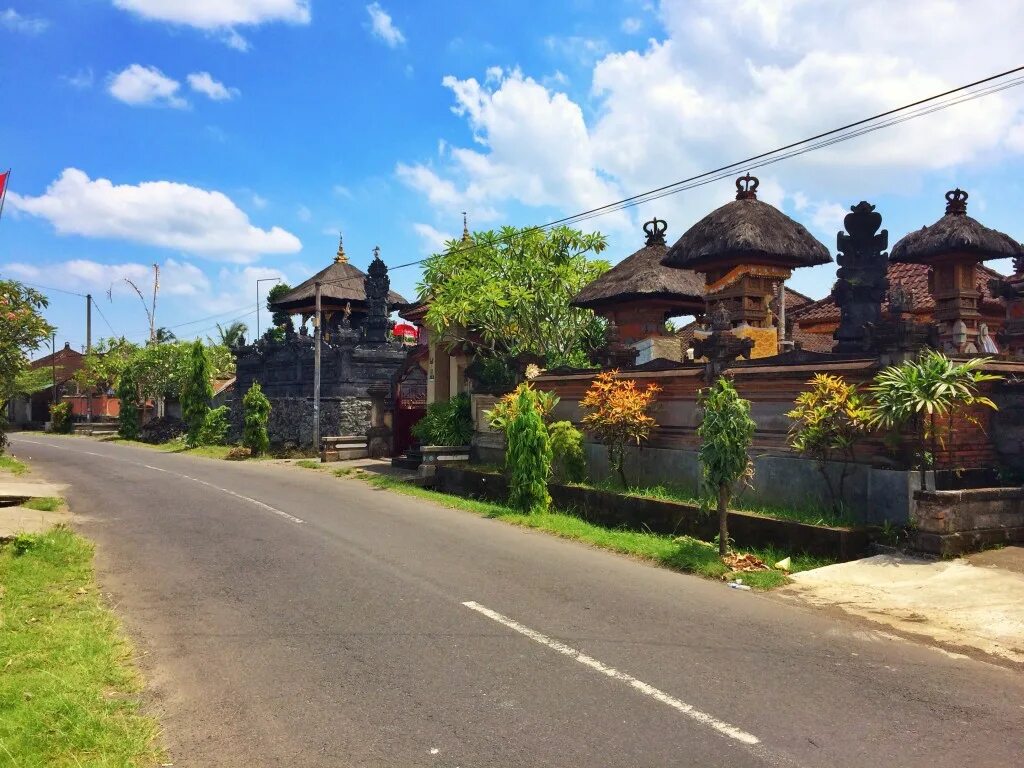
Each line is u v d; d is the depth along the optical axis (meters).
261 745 4.21
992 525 8.55
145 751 4.11
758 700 4.77
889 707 4.66
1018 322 14.01
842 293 11.43
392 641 5.96
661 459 12.64
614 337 14.85
